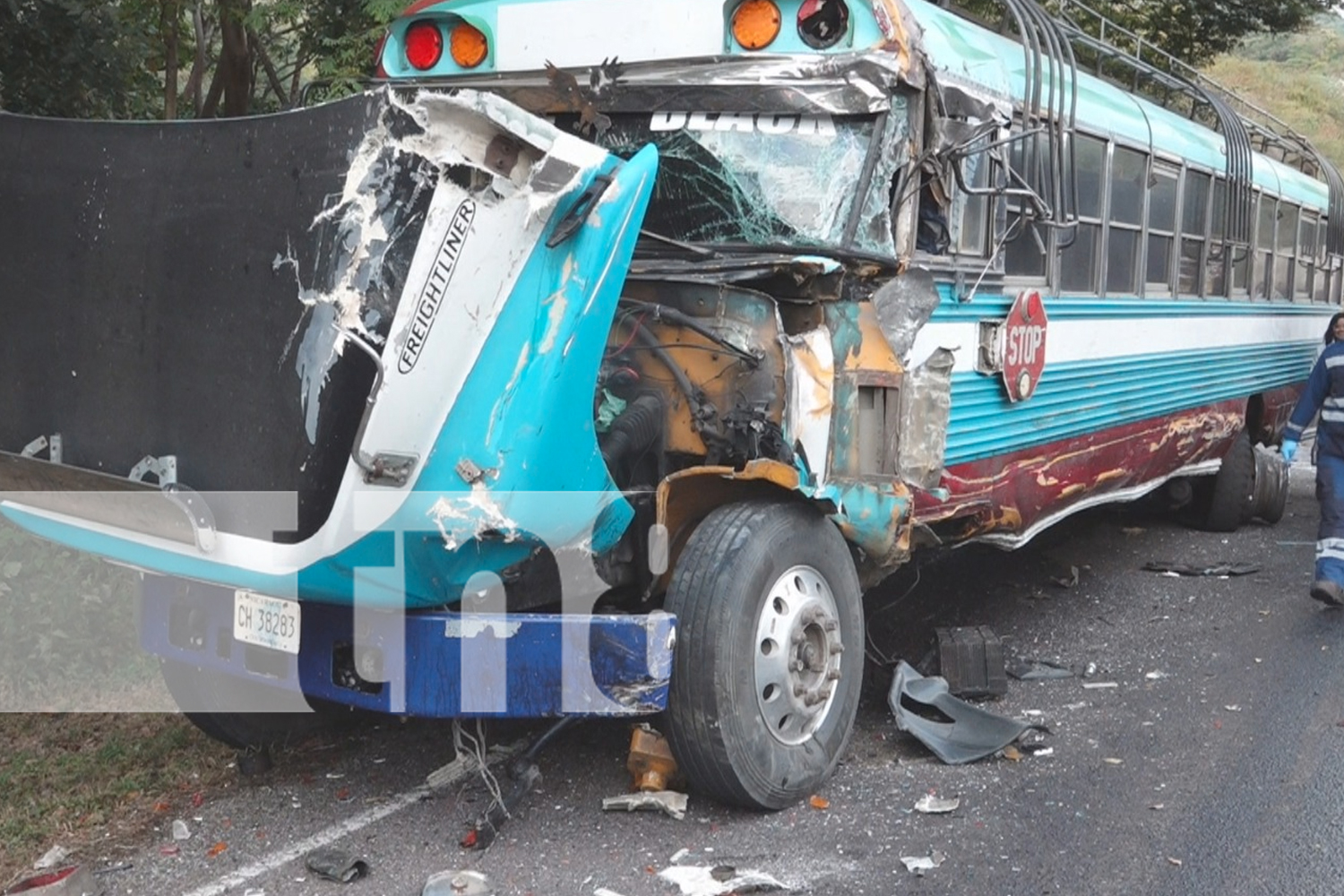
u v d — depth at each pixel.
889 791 4.69
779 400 4.53
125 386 3.80
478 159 3.47
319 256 3.41
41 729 5.16
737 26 5.05
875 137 4.88
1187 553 9.25
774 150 5.08
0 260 4.09
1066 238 6.58
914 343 4.96
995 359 5.77
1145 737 5.36
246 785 4.69
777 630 4.36
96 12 7.30
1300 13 16.28
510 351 3.53
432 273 3.41
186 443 3.66
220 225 3.60
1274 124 12.82
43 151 3.98
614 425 4.36
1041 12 6.16
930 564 8.36
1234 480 9.91
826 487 4.64
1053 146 5.93
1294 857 4.20
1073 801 4.64
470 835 4.16
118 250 3.80
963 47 5.50
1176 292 8.45
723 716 4.18
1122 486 7.96
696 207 5.21
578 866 4.01
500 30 5.53
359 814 4.41
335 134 3.43
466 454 3.51
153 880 3.92
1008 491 6.14
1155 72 8.30
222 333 3.58
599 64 5.33
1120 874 4.06
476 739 4.70
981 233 5.59
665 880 3.91
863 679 5.75
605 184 3.60
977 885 3.95
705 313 4.66
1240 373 9.96
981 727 5.22
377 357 3.35
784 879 3.95
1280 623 7.28
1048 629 7.08
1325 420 7.62
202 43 9.46
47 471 3.96
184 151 3.69
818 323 4.81
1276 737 5.35
